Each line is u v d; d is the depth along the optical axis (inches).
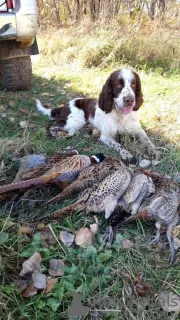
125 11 109.3
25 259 33.4
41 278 31.7
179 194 39.4
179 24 101.3
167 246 36.0
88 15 114.0
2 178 43.2
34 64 95.3
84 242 35.3
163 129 57.4
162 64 91.7
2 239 33.7
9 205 39.3
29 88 74.3
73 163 40.7
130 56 95.0
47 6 118.8
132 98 52.2
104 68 91.6
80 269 32.7
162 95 71.7
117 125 55.0
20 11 60.7
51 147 51.0
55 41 103.7
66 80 82.0
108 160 41.2
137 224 37.3
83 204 37.8
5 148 47.8
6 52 67.7
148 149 51.7
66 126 58.4
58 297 30.5
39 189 41.8
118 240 35.6
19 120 59.2
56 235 35.9
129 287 31.6
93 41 97.1
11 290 30.2
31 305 30.2
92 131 57.8
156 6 107.4
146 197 38.0
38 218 38.3
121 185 37.7
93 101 60.4
